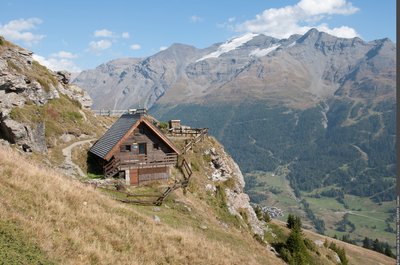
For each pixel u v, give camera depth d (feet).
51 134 172.65
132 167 161.17
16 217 63.67
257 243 172.65
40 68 212.43
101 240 74.95
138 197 142.82
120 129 167.22
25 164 96.53
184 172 183.93
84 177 154.20
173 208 142.31
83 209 82.74
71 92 236.43
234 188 207.21
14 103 164.96
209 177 199.93
